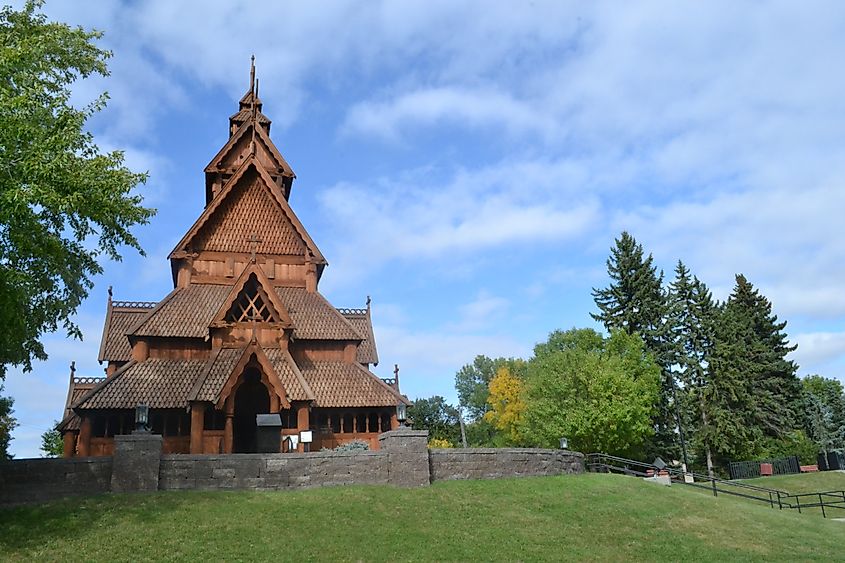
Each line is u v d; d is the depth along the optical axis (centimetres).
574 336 6506
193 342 3575
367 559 1722
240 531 1833
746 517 2564
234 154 4372
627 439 4962
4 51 2033
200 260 3912
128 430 3281
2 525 1791
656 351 6744
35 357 2361
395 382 4497
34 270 2103
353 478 2361
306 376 3625
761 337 7869
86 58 2447
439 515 2112
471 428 11162
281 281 4028
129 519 1856
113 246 2298
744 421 6675
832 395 8531
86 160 2145
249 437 3456
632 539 2120
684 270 7244
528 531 2064
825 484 4972
